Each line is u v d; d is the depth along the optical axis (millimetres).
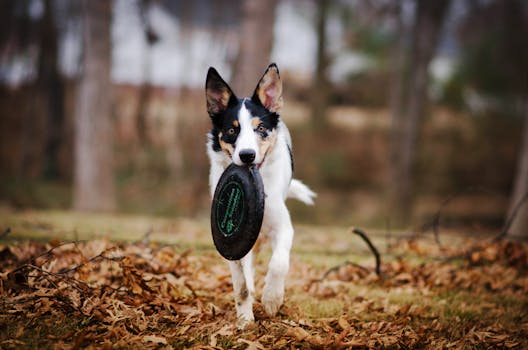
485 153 23297
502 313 4562
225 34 20266
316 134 21609
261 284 4828
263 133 3840
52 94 21594
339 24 21922
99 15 13039
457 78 23016
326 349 3340
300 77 24703
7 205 15305
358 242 7852
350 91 25047
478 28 21594
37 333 3178
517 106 23094
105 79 13234
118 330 3277
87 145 13297
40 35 20609
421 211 19625
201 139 19984
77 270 4117
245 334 3449
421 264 5855
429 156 22797
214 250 6188
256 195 3504
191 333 3438
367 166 23141
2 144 23125
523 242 8273
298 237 8211
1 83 23625
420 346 3592
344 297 4715
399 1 19125
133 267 3883
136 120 22562
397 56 19797
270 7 12484
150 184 20125
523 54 21359
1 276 3689
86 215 11008
